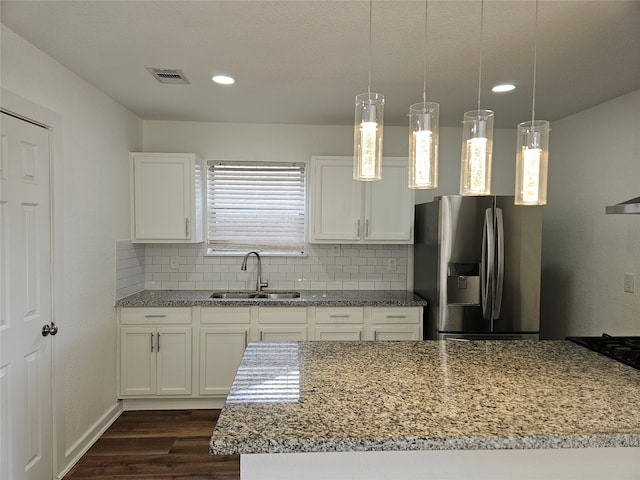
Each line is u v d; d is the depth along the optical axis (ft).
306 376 5.19
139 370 10.50
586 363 5.77
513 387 4.85
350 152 12.62
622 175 9.34
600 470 4.43
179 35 6.62
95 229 9.22
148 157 11.11
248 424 3.89
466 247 9.96
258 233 12.61
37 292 7.17
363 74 8.26
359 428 3.82
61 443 7.84
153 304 10.41
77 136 8.41
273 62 7.70
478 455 4.36
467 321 10.02
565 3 5.54
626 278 9.14
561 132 11.51
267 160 12.49
